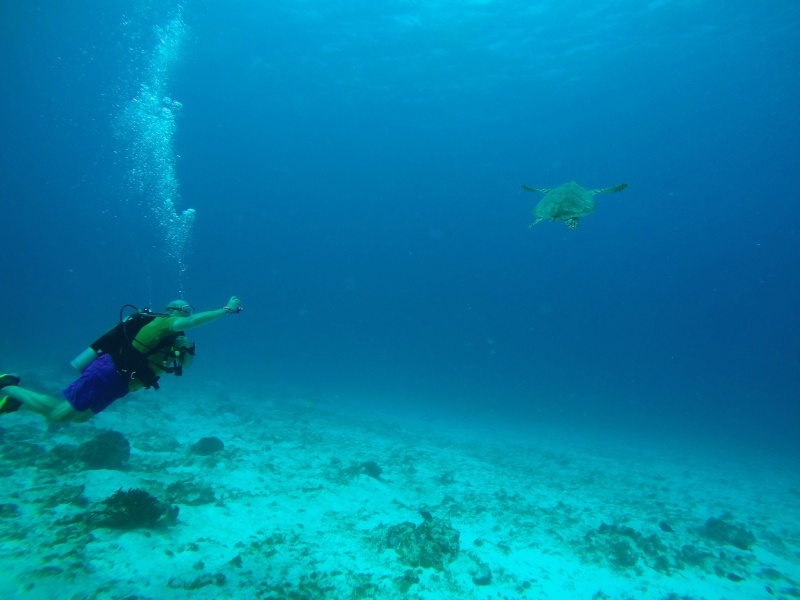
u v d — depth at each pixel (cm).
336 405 2612
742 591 702
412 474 1174
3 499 593
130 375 386
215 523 657
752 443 3048
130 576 471
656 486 1434
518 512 954
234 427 1468
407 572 581
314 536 664
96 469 759
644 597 645
